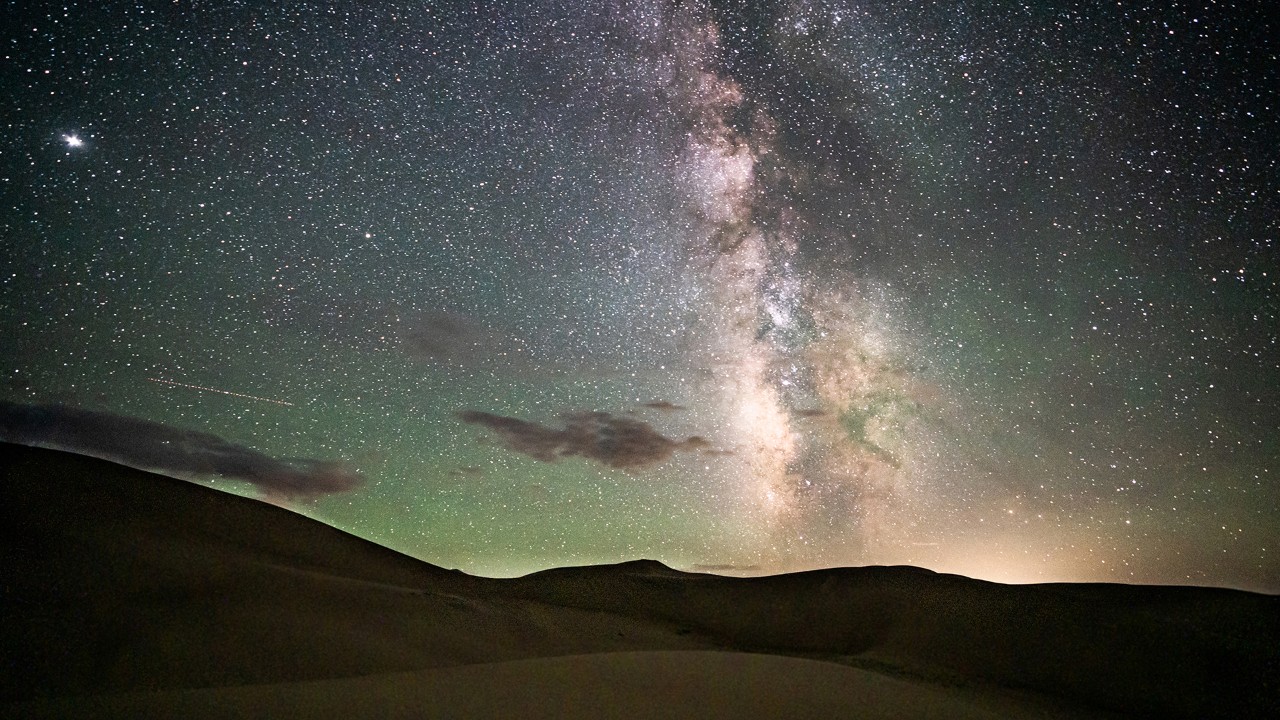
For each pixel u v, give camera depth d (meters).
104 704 6.99
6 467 11.56
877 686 9.54
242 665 8.32
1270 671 10.45
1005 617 12.70
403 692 7.86
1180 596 12.75
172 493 12.80
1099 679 10.80
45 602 8.65
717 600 14.65
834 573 15.14
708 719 7.70
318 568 12.30
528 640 11.27
